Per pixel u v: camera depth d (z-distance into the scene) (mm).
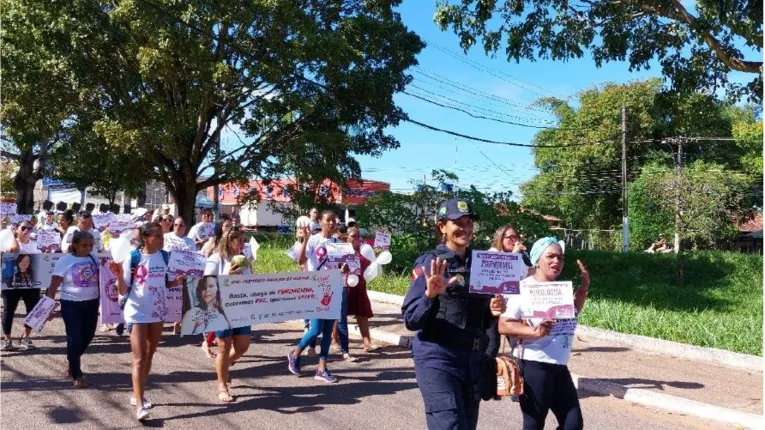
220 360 6875
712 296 18344
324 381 7785
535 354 4484
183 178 26234
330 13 24500
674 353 9281
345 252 8695
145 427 5957
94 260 7359
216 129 24984
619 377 7969
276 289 7352
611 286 20062
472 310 3980
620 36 12586
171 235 10281
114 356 8664
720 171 27203
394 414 6598
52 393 6918
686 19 11281
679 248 21109
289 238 26141
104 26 19312
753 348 9328
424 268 3930
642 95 38438
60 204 19234
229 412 6492
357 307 9352
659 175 24047
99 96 22016
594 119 39375
